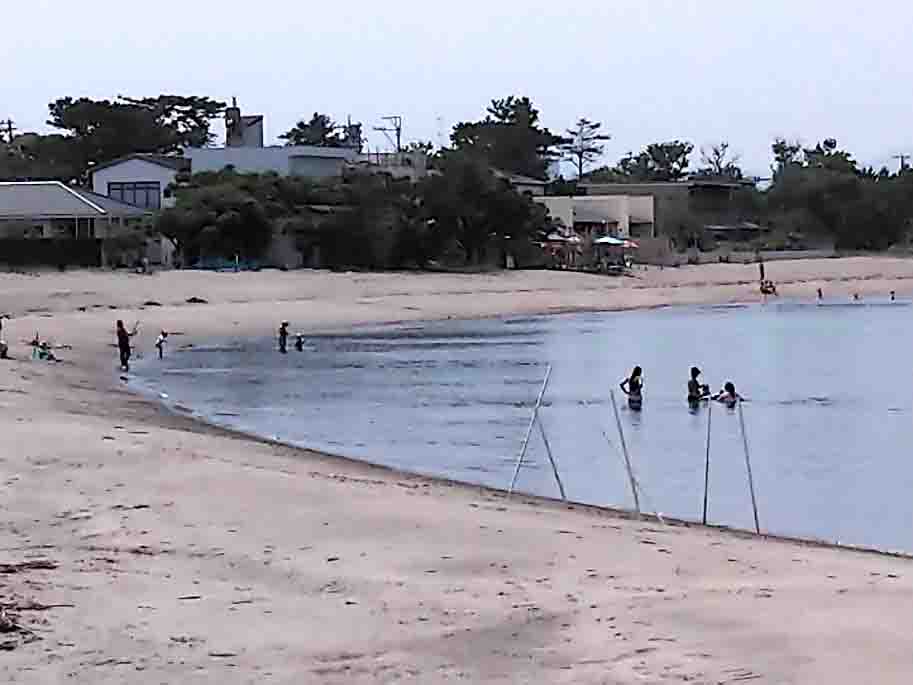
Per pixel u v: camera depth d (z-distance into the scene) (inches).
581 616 456.1
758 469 1158.3
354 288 3351.4
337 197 3725.4
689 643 418.6
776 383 1910.7
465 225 3907.5
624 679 379.9
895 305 3745.1
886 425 1467.8
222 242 3459.6
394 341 2581.2
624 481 1072.2
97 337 2367.1
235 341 2524.6
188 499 704.4
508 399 1669.5
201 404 1544.0
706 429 1427.2
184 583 508.1
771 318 3253.0
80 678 382.6
